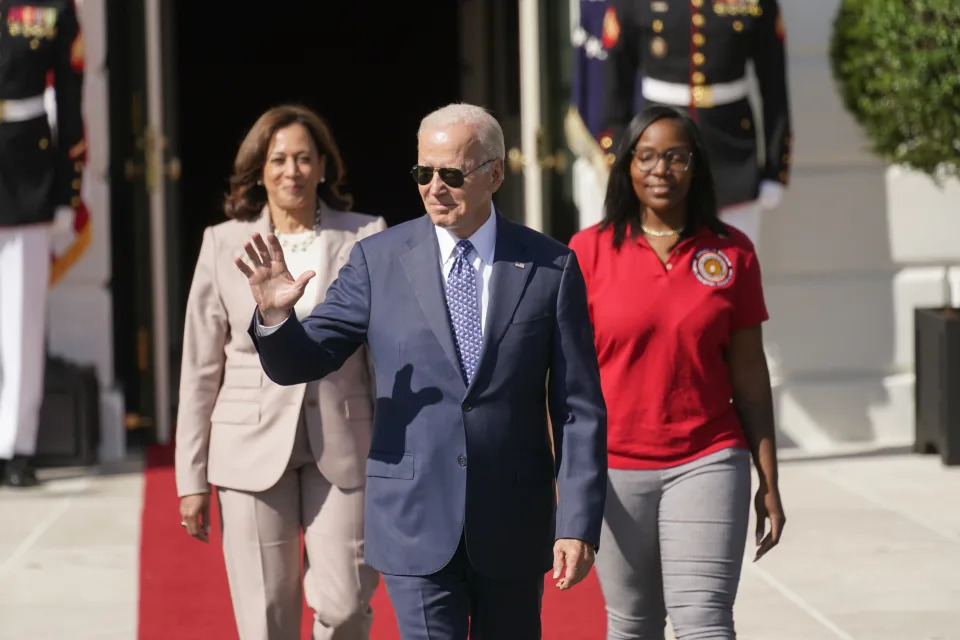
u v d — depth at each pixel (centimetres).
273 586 1555
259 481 1537
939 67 2869
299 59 6181
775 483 1516
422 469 1302
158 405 3312
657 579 1523
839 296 3284
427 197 1301
